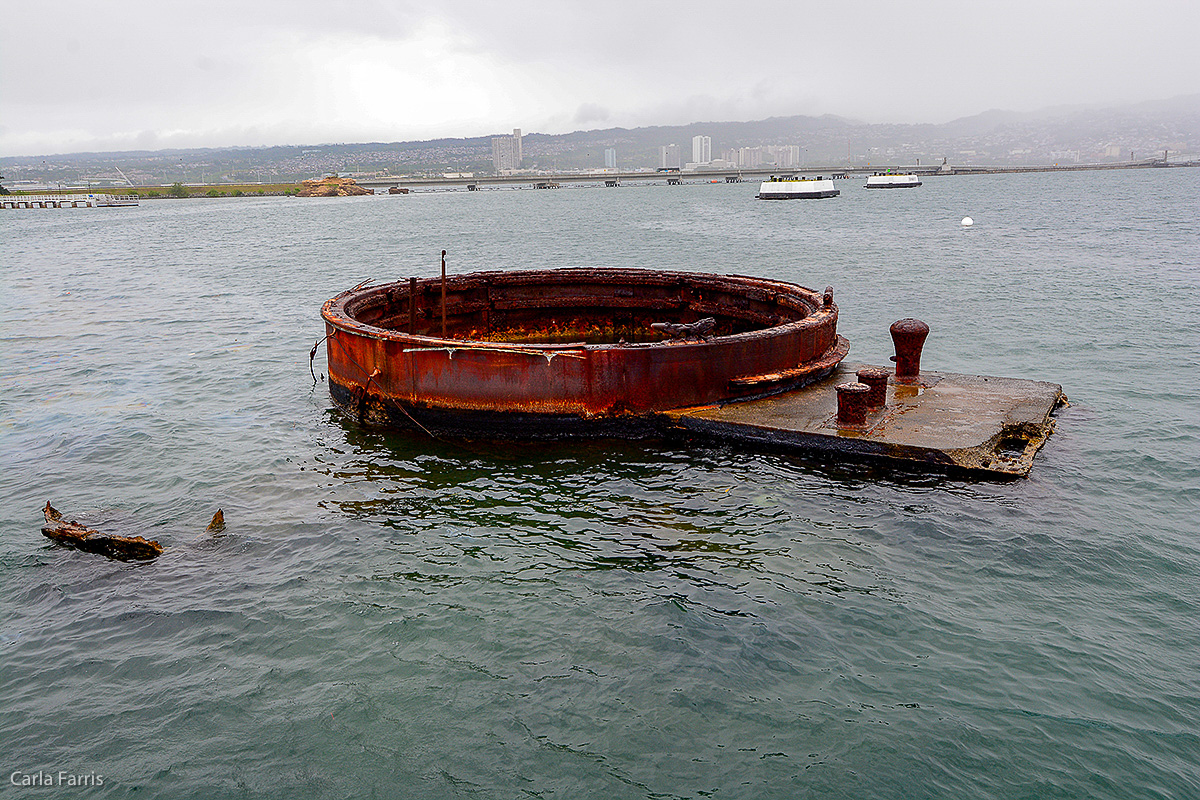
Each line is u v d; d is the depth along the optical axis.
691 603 7.81
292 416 14.19
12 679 6.81
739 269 38.03
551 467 11.36
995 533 9.06
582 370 12.00
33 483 11.26
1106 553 8.59
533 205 146.00
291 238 69.12
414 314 14.79
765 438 11.38
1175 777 5.49
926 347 19.58
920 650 6.98
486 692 6.58
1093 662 6.75
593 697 6.50
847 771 5.63
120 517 10.02
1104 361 17.58
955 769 5.62
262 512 10.14
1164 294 26.36
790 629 7.33
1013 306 24.95
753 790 5.51
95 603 8.01
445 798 5.53
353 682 6.73
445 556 8.90
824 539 9.02
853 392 11.16
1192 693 6.34
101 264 46.91
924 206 101.94
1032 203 98.44
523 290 18.09
